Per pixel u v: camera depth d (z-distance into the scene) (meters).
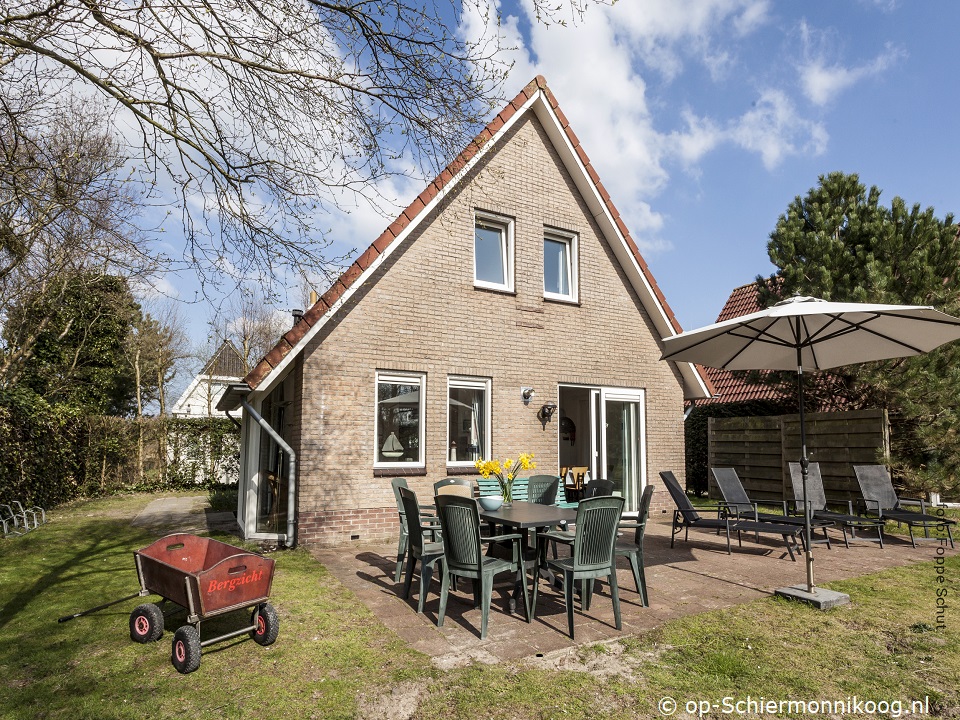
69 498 16.39
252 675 4.39
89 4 5.05
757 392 17.17
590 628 5.39
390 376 10.12
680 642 5.01
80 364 21.72
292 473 9.11
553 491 8.33
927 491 11.64
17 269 9.62
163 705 3.94
